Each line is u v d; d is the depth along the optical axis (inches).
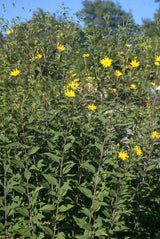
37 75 126.6
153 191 130.8
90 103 127.9
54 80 123.2
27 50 123.5
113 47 151.9
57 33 142.2
